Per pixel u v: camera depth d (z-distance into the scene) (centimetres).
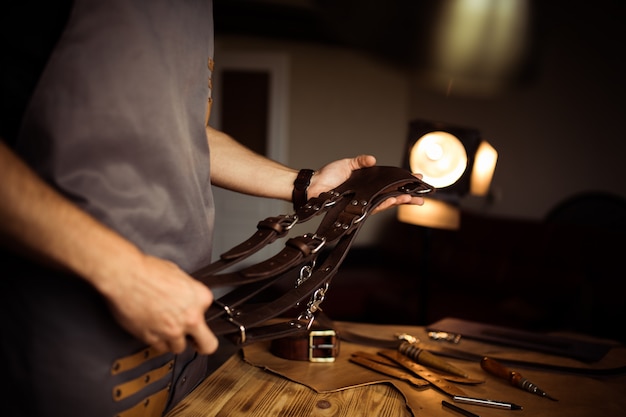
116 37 60
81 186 59
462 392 86
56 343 59
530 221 350
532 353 109
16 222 50
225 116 600
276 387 88
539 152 404
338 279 435
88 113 59
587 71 363
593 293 283
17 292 59
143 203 64
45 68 57
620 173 340
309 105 597
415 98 582
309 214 84
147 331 55
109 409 63
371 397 85
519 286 330
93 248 51
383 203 95
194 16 73
